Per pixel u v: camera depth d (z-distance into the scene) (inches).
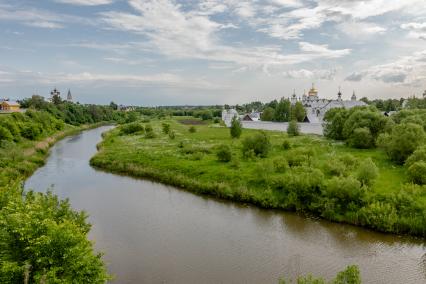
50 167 2361.0
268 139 2317.9
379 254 1122.7
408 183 1480.1
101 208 1536.7
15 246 645.3
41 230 645.9
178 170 2065.7
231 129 3331.7
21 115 3654.0
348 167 1782.7
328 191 1444.4
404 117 3147.1
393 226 1261.1
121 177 2102.6
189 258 1092.5
